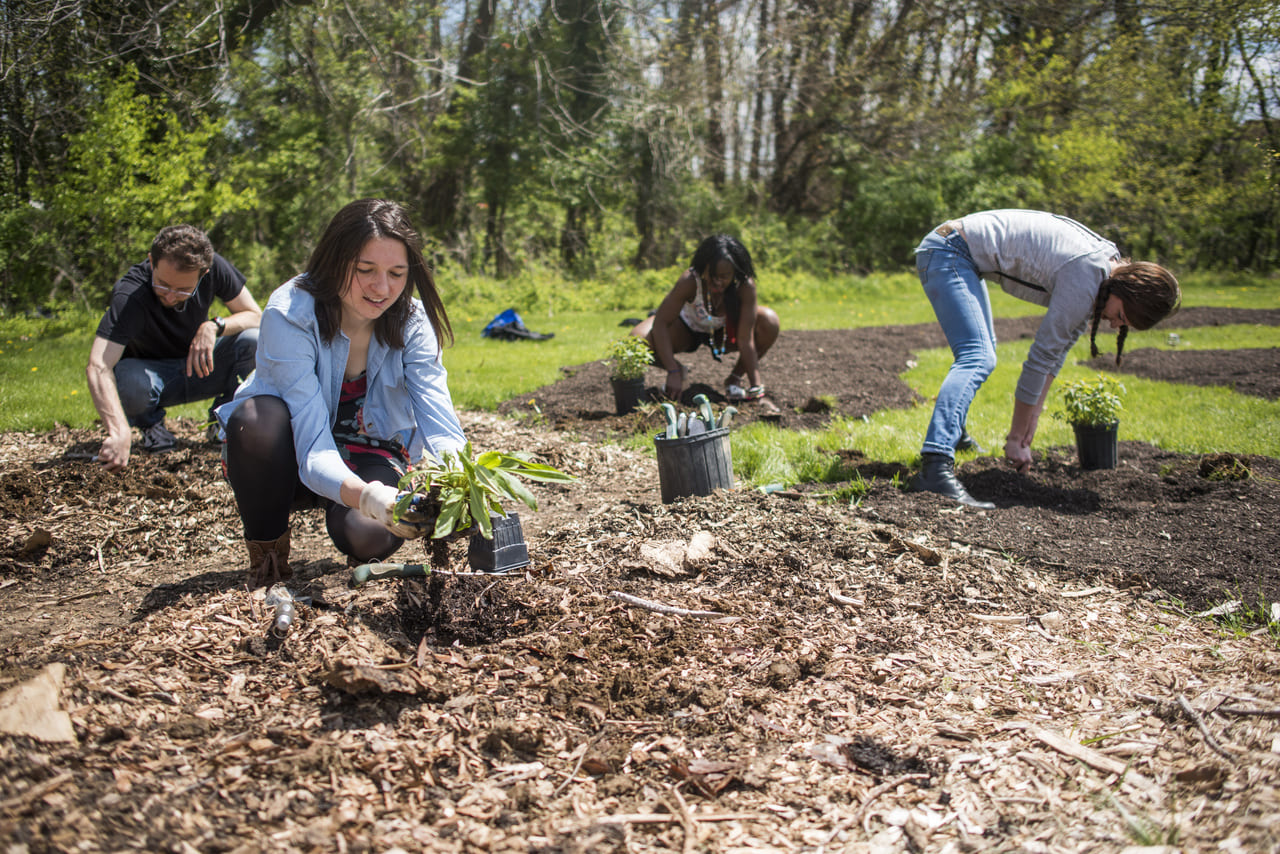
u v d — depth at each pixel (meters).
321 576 3.08
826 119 22.92
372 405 2.83
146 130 13.41
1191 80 21.30
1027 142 22.52
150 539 3.72
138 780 1.76
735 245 6.18
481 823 1.74
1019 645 2.65
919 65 22.94
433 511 2.32
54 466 4.54
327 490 2.42
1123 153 21.14
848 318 13.94
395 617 2.48
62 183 12.66
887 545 3.33
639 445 5.43
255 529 2.79
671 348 6.57
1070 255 4.14
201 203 13.43
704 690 2.25
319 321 2.54
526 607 2.61
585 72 19.36
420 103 18.88
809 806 1.84
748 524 3.45
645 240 22.42
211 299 4.86
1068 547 3.49
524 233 20.47
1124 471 4.50
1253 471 4.38
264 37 16.66
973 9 21.16
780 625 2.67
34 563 3.49
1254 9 17.03
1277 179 16.72
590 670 2.33
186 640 2.34
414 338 2.76
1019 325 11.97
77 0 11.90
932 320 13.39
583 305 16.72
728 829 1.76
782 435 5.45
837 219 23.59
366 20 16.86
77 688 2.04
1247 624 2.82
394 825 1.70
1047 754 2.03
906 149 23.09
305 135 16.59
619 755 1.99
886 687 2.36
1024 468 4.50
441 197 21.00
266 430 2.60
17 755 1.75
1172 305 3.98
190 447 5.02
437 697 2.15
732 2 20.50
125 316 4.26
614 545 3.24
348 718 2.04
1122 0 20.20
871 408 6.39
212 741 1.92
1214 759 1.91
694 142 20.78
